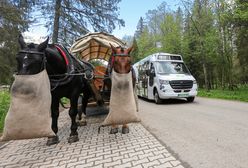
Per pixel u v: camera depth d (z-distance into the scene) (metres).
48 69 5.95
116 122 6.20
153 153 5.44
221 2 24.58
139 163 4.88
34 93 4.98
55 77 6.12
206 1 26.86
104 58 13.22
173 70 15.68
